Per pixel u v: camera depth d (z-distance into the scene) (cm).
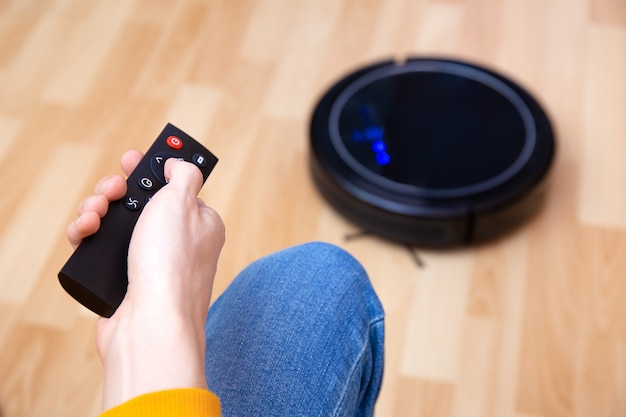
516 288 146
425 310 144
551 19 191
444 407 132
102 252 56
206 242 52
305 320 76
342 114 160
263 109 175
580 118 171
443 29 190
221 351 74
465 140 155
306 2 197
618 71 180
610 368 135
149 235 50
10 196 159
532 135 156
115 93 178
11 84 180
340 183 150
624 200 158
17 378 136
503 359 137
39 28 193
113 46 188
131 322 47
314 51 187
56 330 142
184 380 45
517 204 148
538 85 178
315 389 72
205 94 178
